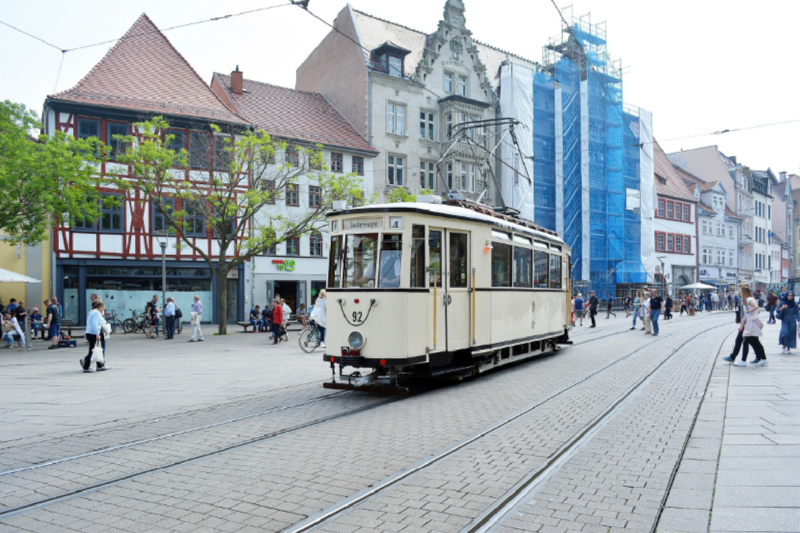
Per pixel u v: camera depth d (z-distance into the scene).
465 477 5.62
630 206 49.38
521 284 13.84
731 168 70.00
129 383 11.98
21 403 9.78
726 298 58.50
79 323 28.73
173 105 30.78
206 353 18.14
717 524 4.36
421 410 8.98
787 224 87.50
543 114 45.78
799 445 6.48
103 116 28.89
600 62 48.66
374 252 10.20
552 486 5.34
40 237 21.80
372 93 37.94
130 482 5.60
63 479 5.71
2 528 4.53
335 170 36.12
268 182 27.00
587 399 9.65
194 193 24.53
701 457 6.14
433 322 10.48
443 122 40.88
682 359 14.94
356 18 40.22
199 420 8.39
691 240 61.16
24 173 20.12
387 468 5.95
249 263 33.03
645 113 51.72
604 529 4.35
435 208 10.77
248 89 37.31
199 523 4.57
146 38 33.41
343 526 4.47
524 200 42.56
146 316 26.83
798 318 19.47
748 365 13.33
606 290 47.03
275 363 15.41
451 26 41.75
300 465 6.10
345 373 13.32
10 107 20.47
